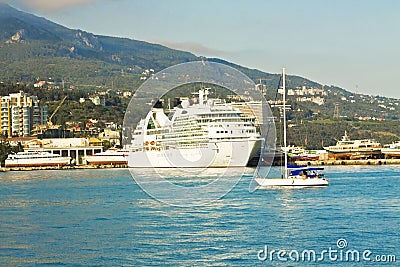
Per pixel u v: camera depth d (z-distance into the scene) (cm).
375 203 10644
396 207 10106
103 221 9038
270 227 8225
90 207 10712
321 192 12375
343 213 9438
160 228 8281
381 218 8956
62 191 14262
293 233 7831
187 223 8606
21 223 9094
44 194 13662
